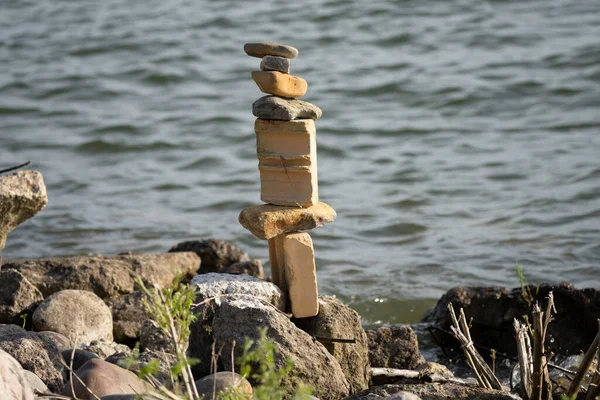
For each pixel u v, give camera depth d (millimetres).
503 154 41281
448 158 41281
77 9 68938
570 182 36875
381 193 37250
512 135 44188
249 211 15094
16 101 51312
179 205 36594
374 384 16344
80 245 31828
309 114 15117
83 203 36531
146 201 37031
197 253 25531
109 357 15156
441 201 36031
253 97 51906
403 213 34719
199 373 14805
